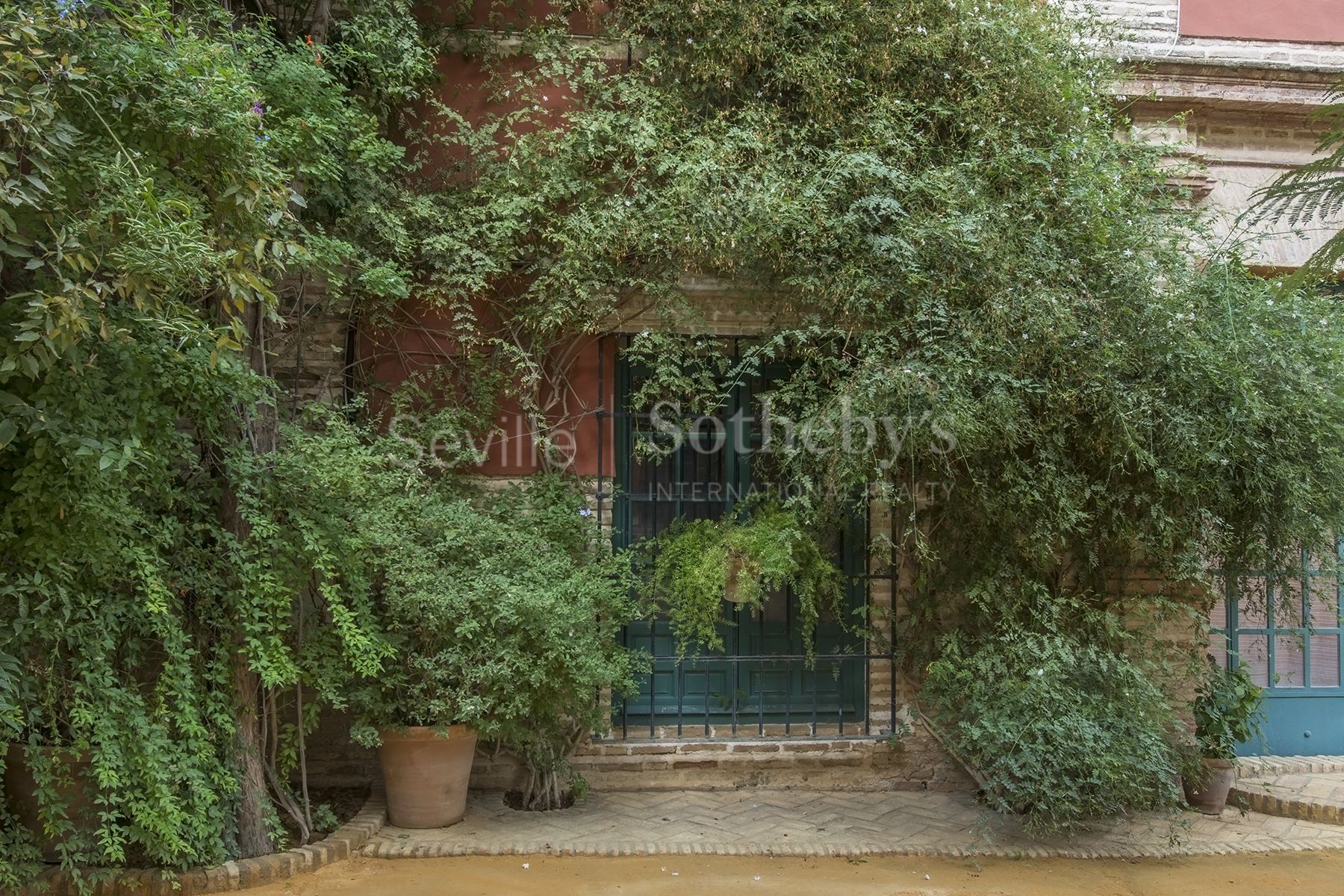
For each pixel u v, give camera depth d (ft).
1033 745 15.08
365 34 17.13
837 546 19.49
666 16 18.44
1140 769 15.10
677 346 18.08
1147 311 16.46
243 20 17.16
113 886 12.83
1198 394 16.39
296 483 14.34
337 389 18.20
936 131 18.44
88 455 11.15
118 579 12.73
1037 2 19.12
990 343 16.21
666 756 18.74
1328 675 21.67
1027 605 17.11
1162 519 16.37
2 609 11.66
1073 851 15.78
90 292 10.34
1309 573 18.01
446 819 16.29
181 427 14.62
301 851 14.28
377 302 18.01
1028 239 16.71
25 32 9.80
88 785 12.97
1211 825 17.40
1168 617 17.93
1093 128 18.52
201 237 11.44
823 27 18.31
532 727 16.51
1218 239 19.54
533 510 17.75
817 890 13.99
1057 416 16.56
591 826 16.56
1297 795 18.45
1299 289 17.25
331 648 14.84
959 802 18.30
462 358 18.53
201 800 12.93
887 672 19.30
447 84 19.15
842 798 18.45
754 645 19.92
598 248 17.43
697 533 18.26
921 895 13.91
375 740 14.97
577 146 18.04
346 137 16.52
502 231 17.33
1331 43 21.88
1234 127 21.80
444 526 16.06
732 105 18.83
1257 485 16.52
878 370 16.52
